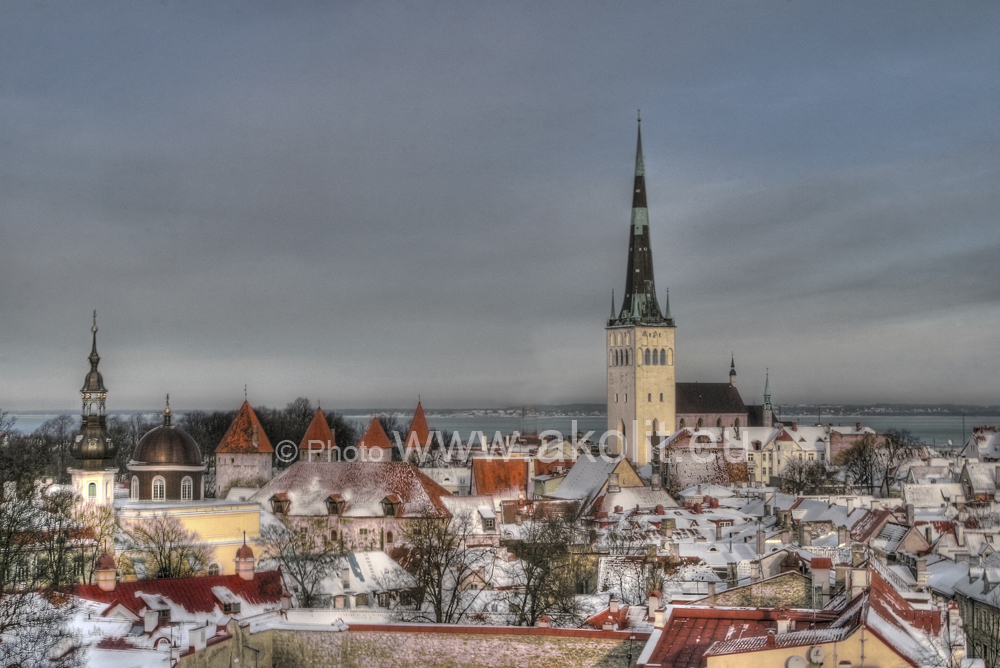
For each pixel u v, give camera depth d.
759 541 180.38
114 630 117.19
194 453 196.50
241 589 135.75
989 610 144.00
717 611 95.31
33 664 106.44
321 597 156.50
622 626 113.88
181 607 127.50
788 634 83.31
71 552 171.75
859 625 77.31
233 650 110.00
